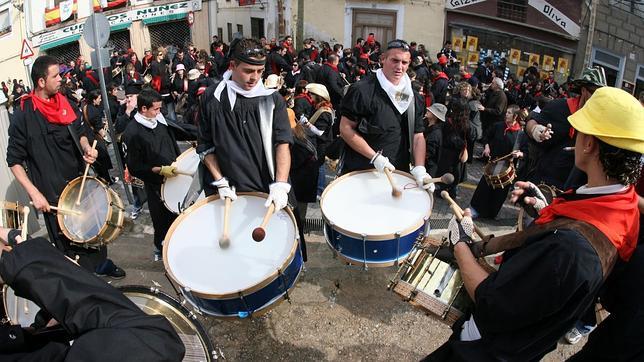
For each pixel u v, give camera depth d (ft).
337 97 31.68
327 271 14.48
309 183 14.37
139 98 14.01
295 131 14.07
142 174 14.29
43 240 5.14
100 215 12.91
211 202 10.76
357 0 58.23
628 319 6.64
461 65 54.85
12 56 79.10
